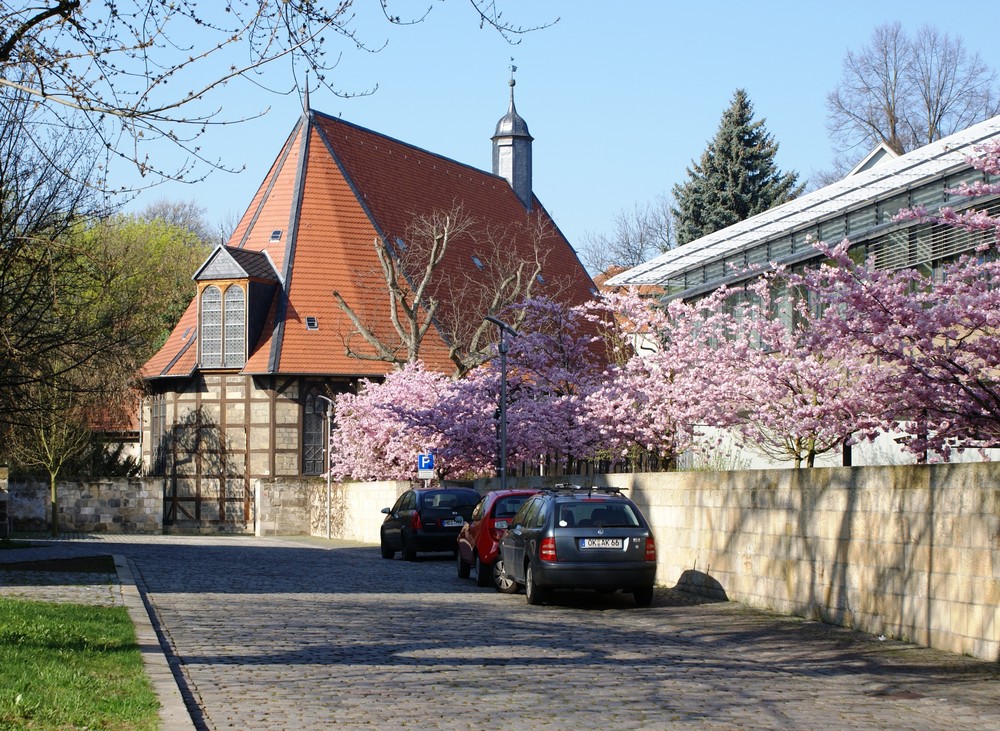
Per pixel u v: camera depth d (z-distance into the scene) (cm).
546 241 7794
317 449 5803
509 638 1424
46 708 834
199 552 3309
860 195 3294
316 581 2288
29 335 2216
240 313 5803
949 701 1024
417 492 3070
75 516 5503
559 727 891
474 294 6594
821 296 2164
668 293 4762
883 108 6025
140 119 1095
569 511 1841
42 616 1409
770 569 1748
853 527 1524
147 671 1060
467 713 941
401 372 5088
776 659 1273
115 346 2602
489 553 2212
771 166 7388
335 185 6388
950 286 1966
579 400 3675
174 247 8438
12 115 1872
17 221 1917
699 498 1991
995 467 1242
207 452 5816
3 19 1150
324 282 6050
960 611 1299
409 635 1438
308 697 1002
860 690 1079
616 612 1758
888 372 2023
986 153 1911
